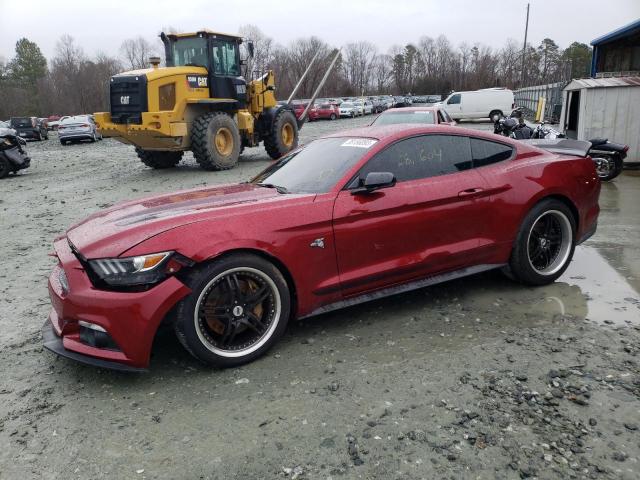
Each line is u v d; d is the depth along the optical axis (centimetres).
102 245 317
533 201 432
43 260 616
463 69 9494
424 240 395
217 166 1336
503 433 260
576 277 478
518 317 395
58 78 8994
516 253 437
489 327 379
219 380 323
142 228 322
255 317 339
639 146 1130
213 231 321
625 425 263
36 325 422
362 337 372
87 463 253
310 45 7638
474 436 259
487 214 417
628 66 1847
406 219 383
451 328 380
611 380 303
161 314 307
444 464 240
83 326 319
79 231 357
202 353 323
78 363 354
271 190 398
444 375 316
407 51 10756
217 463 248
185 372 335
